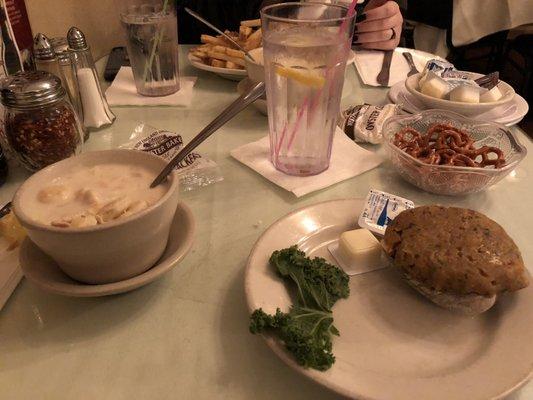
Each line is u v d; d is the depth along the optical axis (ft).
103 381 1.31
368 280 1.64
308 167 2.30
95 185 1.58
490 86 2.86
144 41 2.99
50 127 2.18
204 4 4.81
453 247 1.49
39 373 1.33
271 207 2.10
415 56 3.84
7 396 1.26
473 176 2.03
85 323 1.49
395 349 1.38
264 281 1.53
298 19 2.29
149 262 1.53
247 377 1.32
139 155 1.68
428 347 1.39
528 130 7.05
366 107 2.78
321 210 1.90
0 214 1.81
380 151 2.56
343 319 1.48
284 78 2.18
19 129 2.15
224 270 1.71
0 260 1.68
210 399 1.26
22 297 1.59
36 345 1.42
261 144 2.57
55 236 1.28
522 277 1.43
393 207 1.90
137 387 1.29
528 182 2.28
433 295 1.48
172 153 2.41
